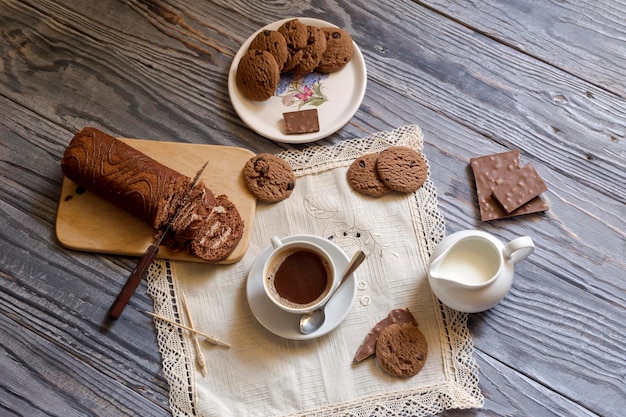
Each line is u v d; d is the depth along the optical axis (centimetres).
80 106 118
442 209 114
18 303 110
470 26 123
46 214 113
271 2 123
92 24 122
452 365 107
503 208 113
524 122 119
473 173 115
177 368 107
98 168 106
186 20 122
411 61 121
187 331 108
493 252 105
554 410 107
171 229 107
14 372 108
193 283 110
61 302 110
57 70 120
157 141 114
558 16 123
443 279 101
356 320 108
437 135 118
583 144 118
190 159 113
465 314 109
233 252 109
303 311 101
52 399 107
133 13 122
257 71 114
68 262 111
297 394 106
